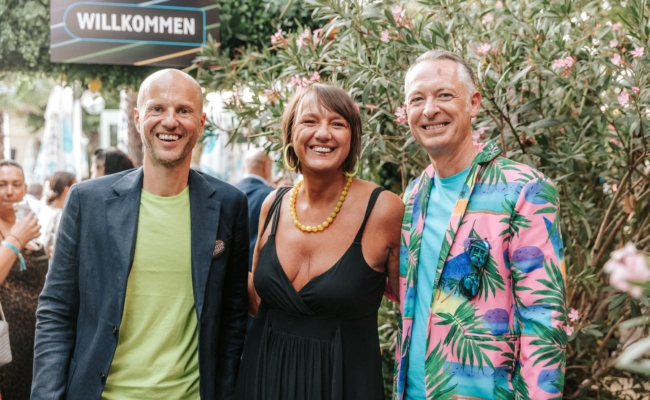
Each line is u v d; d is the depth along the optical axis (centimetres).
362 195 187
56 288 184
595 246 262
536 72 247
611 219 276
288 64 291
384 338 294
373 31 263
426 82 166
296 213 190
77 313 188
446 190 170
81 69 369
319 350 177
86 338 181
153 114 180
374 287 182
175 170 186
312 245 183
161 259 184
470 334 157
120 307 177
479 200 161
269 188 379
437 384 160
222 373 198
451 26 247
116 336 177
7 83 403
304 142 180
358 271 178
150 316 182
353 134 186
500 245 156
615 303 238
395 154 277
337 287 175
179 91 182
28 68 373
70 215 186
